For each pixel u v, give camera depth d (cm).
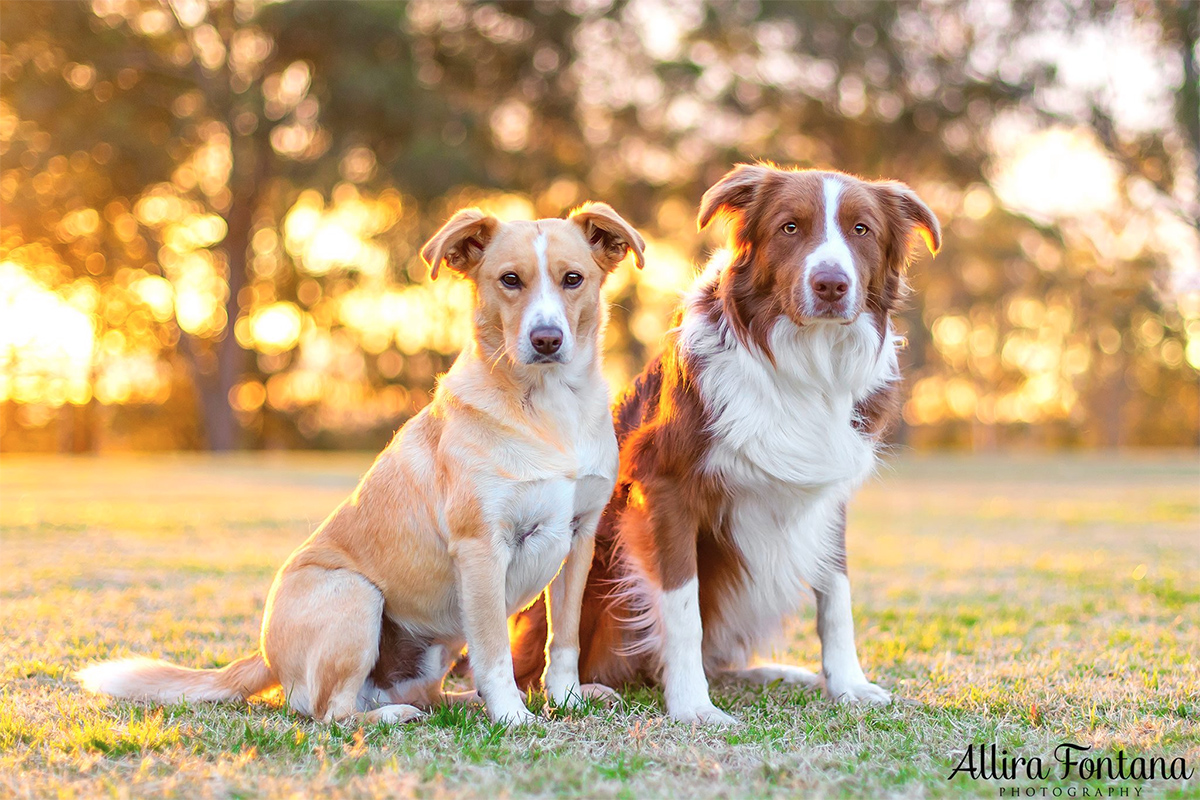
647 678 432
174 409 3672
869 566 757
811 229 369
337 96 2727
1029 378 4859
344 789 270
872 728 339
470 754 303
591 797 265
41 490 1448
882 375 398
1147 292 3450
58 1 2664
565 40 2959
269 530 927
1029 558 782
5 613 521
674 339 400
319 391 3538
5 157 2689
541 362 360
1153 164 2730
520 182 3017
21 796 266
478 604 352
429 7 2909
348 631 354
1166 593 598
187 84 2892
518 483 355
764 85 2920
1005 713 357
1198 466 2302
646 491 386
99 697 367
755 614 410
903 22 2797
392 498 373
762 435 368
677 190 3077
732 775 286
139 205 2945
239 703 368
